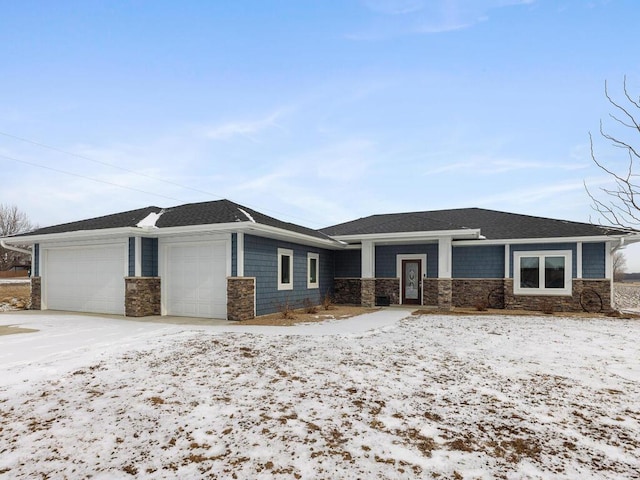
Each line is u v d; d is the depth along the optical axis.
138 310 13.33
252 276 13.10
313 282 17.83
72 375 6.16
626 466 3.48
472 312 15.36
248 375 6.20
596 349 8.18
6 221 54.16
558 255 16.03
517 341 9.04
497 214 20.53
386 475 3.32
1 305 17.78
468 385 5.75
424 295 18.00
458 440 3.99
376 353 7.72
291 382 5.85
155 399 5.11
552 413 4.71
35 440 3.96
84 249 15.08
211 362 6.97
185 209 15.80
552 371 6.50
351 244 18.70
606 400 5.16
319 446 3.85
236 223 11.98
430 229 15.97
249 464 3.50
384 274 18.78
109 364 6.81
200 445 3.86
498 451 3.76
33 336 9.57
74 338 9.26
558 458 3.62
